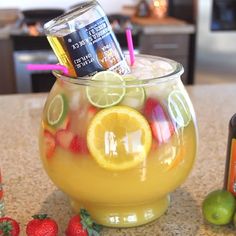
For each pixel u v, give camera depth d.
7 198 0.71
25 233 0.63
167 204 0.68
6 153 0.88
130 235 0.62
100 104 0.57
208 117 1.06
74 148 0.58
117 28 2.27
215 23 2.49
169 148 0.59
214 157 0.85
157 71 0.61
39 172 0.80
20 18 2.57
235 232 0.63
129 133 0.56
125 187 0.59
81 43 0.58
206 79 2.62
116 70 0.60
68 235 0.59
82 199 0.62
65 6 2.77
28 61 2.24
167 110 0.59
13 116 1.09
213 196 0.63
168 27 2.40
